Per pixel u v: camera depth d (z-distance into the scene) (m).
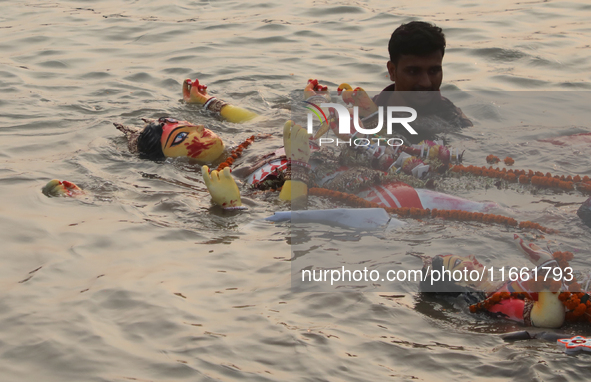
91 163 4.47
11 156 4.57
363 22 8.62
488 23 8.27
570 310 2.54
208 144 4.54
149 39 8.13
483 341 2.46
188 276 2.98
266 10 9.46
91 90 6.21
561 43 7.27
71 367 2.33
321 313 2.66
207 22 8.88
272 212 3.74
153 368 2.31
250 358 2.36
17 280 2.96
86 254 3.21
